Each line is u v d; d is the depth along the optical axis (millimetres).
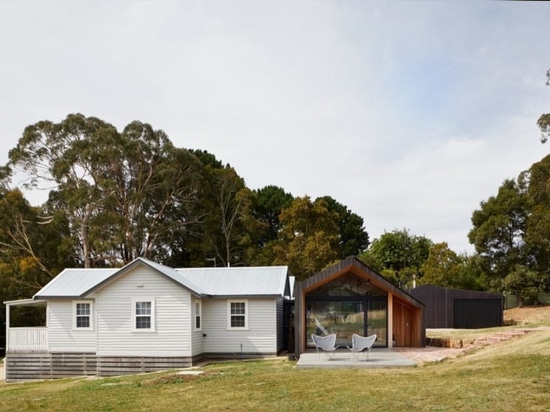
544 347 15836
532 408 9766
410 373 14398
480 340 20828
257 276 25031
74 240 41656
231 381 14391
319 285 21578
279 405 11000
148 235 45406
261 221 51719
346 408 10391
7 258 40500
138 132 44000
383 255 54312
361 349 17719
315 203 47000
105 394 13836
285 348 25781
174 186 45562
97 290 21750
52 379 22297
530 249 40594
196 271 25859
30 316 38469
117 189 42562
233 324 23125
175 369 20203
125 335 21500
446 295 33594
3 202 40719
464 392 11203
